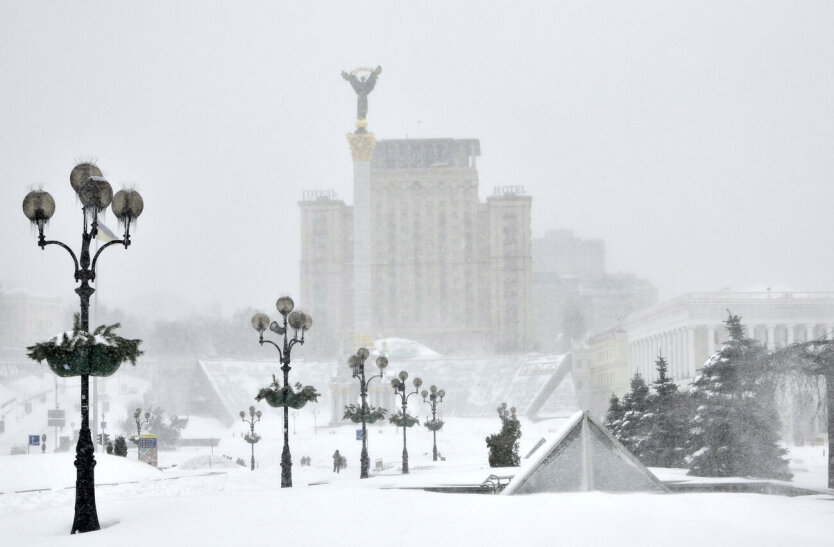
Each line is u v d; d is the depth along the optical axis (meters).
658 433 53.06
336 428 167.88
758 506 19.56
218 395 198.00
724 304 170.88
